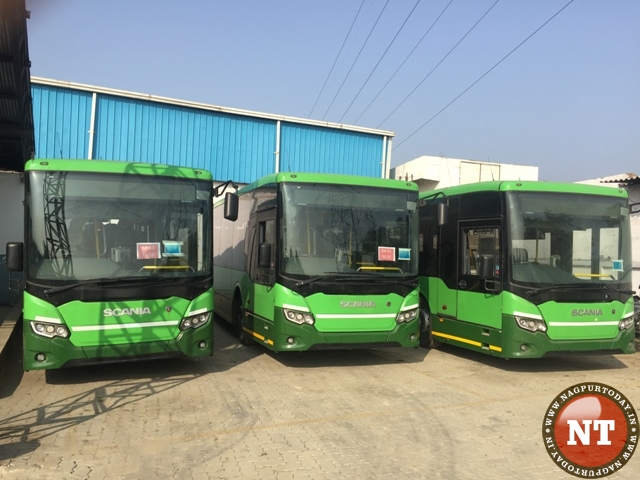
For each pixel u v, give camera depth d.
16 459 4.84
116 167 7.52
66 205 7.21
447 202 9.95
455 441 5.47
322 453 5.08
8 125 11.36
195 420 5.98
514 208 8.40
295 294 8.13
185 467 4.72
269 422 5.96
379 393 7.22
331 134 20.77
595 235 8.66
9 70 8.52
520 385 7.79
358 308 8.34
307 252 8.28
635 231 14.98
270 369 8.55
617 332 8.47
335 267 8.34
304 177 8.49
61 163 7.31
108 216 7.37
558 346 8.19
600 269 8.59
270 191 8.85
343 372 8.44
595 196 8.77
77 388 7.24
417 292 8.80
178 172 7.88
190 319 7.63
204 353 7.76
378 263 8.59
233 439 5.41
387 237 8.73
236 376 8.04
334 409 6.47
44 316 6.88
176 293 7.55
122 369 8.35
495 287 8.51
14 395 6.89
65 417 6.04
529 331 8.12
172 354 7.50
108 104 17.58
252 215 9.91
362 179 8.80
